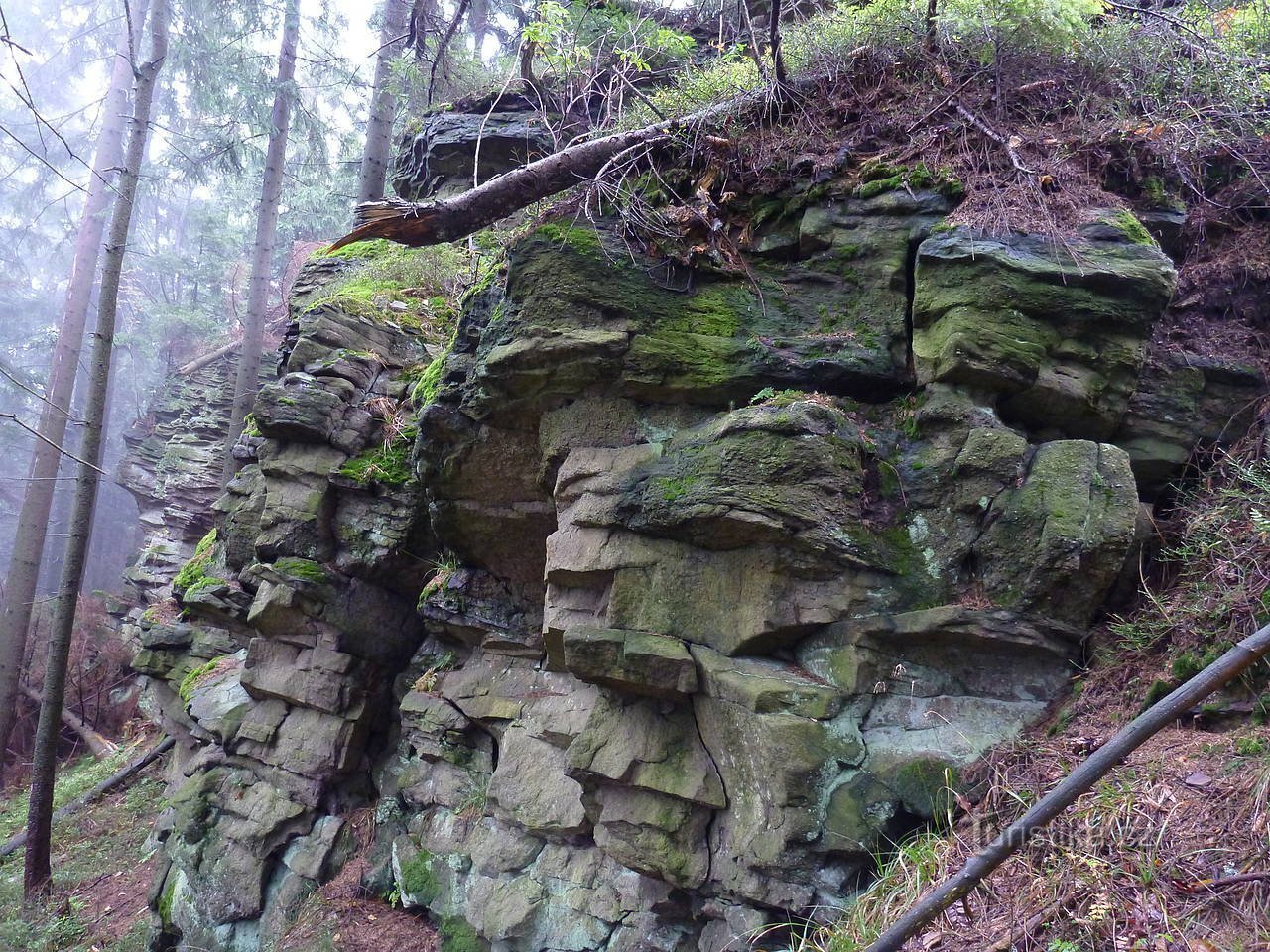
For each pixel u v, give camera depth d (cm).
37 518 1232
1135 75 459
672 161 488
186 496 1444
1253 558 328
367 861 612
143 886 817
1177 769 284
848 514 366
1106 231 386
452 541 566
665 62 738
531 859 501
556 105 743
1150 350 410
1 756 1177
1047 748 326
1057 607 349
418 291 779
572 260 442
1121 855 265
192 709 723
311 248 1823
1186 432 396
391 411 666
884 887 314
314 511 646
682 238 449
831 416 377
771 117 484
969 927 273
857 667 355
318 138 1529
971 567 363
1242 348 414
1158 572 366
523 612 576
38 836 823
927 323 393
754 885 348
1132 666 336
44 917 780
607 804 407
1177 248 444
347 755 646
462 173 803
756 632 370
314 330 686
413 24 845
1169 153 426
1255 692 294
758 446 374
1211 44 455
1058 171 409
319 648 659
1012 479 359
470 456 504
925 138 433
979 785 329
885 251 416
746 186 466
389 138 1152
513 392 460
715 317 434
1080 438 390
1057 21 433
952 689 359
